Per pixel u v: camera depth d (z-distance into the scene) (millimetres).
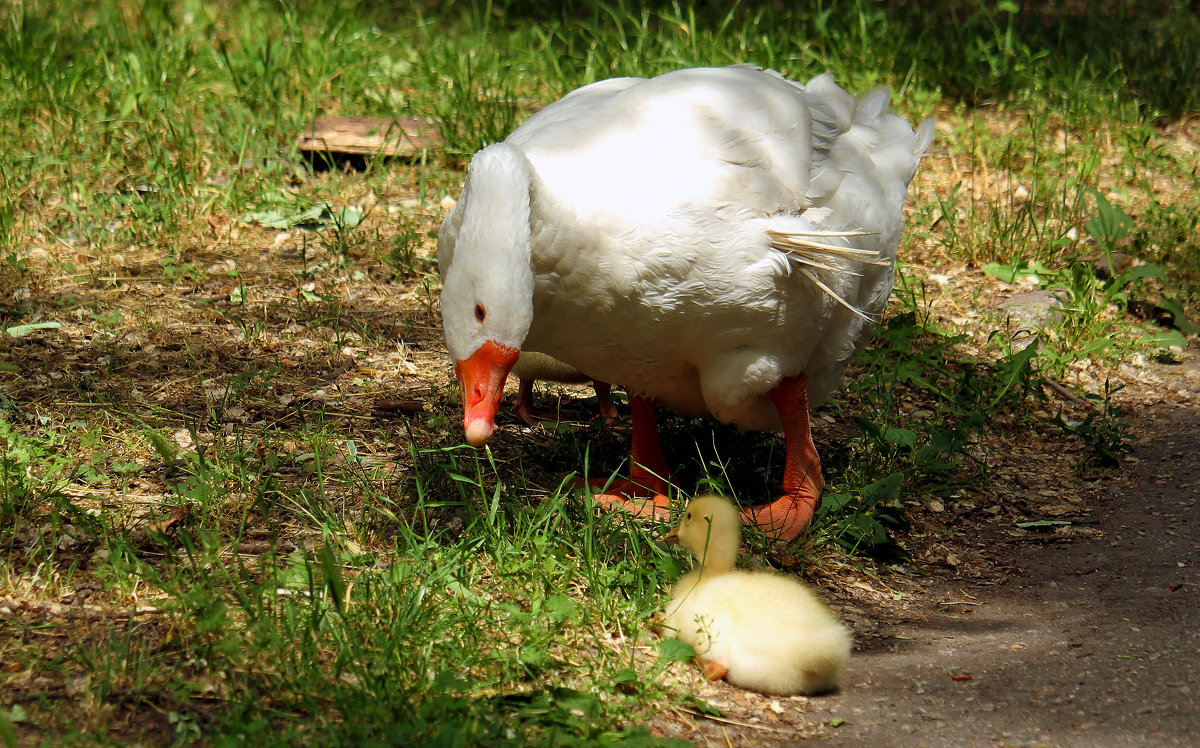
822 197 5473
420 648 4258
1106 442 7160
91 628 4312
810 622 4402
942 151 11555
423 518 5301
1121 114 12180
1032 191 10289
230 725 3676
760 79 5559
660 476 5945
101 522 5039
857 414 7188
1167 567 5707
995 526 6262
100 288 8070
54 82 10430
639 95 5301
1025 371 7477
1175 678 4508
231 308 7934
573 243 4844
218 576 4656
